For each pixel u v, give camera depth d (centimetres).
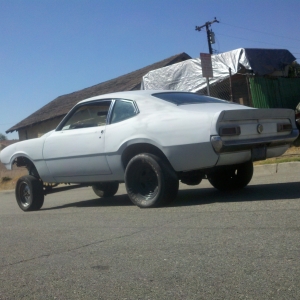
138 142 599
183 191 786
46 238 519
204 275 339
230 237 428
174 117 574
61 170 708
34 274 389
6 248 492
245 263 354
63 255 437
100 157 647
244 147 557
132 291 325
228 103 648
